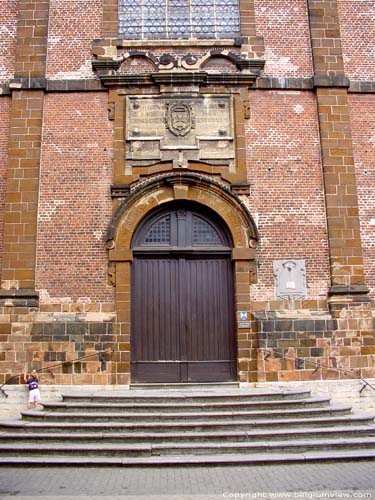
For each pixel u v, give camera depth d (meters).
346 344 12.42
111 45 13.93
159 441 9.05
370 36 14.36
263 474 8.00
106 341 12.31
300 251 12.97
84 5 14.20
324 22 14.17
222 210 13.05
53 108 13.52
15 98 13.41
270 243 12.97
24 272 12.49
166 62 13.73
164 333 12.88
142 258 13.16
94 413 9.82
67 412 10.01
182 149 13.32
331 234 12.96
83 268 12.71
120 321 12.42
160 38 14.34
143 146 13.34
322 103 13.65
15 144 13.14
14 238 12.66
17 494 7.13
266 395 10.52
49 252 12.76
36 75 13.57
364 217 13.27
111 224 12.82
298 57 14.05
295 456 8.61
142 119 13.48
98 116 13.52
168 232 13.28
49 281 12.62
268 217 13.09
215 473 8.09
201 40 14.02
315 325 12.48
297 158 13.44
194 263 13.22
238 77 13.64
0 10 14.21
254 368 12.34
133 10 14.55
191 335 12.88
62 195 13.05
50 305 12.50
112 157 13.30
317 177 13.37
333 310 12.56
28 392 11.90
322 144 13.43
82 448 8.76
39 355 12.16
